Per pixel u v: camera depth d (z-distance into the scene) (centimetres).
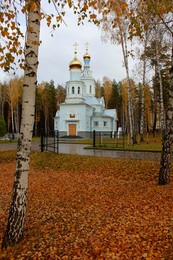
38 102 5253
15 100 4197
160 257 345
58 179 969
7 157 1493
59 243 414
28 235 455
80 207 604
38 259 371
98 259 351
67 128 4388
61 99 6222
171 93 685
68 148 1928
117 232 430
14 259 378
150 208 539
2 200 723
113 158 1203
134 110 3625
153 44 1725
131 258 348
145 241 391
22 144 406
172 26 817
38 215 575
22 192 418
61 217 542
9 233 421
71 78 4538
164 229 423
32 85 394
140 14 608
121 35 1454
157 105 3700
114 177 936
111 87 5994
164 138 729
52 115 5894
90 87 5088
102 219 501
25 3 349
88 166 1119
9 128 5125
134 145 1873
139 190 714
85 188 805
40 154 1437
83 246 394
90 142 2575
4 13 374
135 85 4391
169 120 706
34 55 390
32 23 381
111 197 674
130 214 515
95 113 4828
